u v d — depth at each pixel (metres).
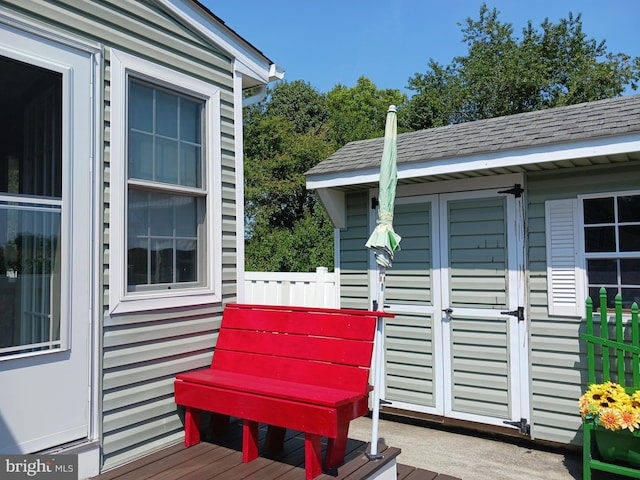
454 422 5.00
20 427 2.44
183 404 3.21
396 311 5.43
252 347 3.42
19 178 2.51
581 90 19.64
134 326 3.02
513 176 4.75
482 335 4.88
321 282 6.00
